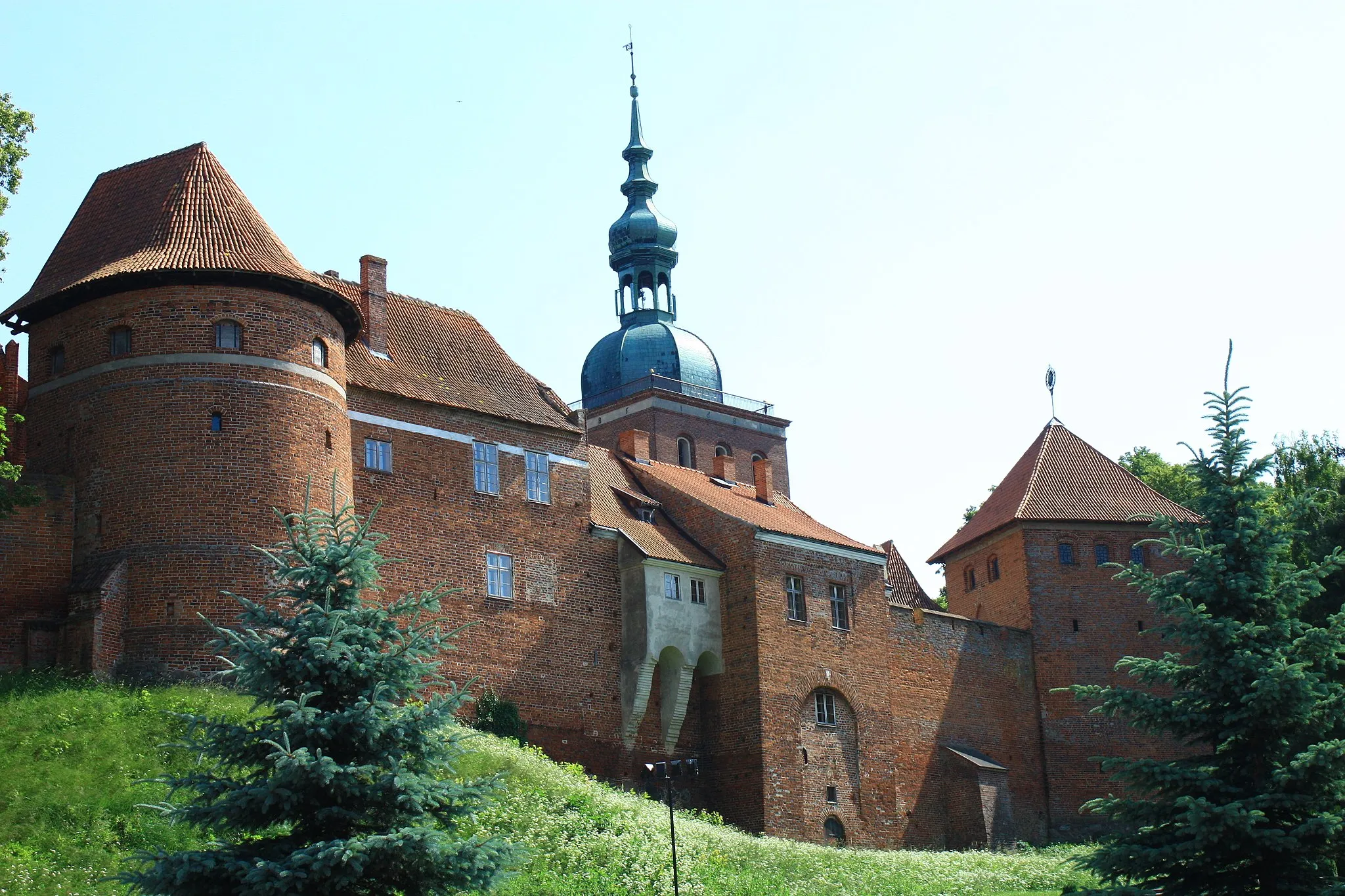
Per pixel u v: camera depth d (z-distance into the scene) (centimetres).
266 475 4406
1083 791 6600
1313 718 3012
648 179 9569
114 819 3484
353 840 2525
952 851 6025
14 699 3928
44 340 4650
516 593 5216
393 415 5025
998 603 6981
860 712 5878
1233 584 3156
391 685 2722
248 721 2698
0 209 4388
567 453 5541
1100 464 7200
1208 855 2962
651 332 9281
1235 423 3309
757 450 9425
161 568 4281
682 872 3947
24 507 4341
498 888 2870
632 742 5394
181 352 4425
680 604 5578
